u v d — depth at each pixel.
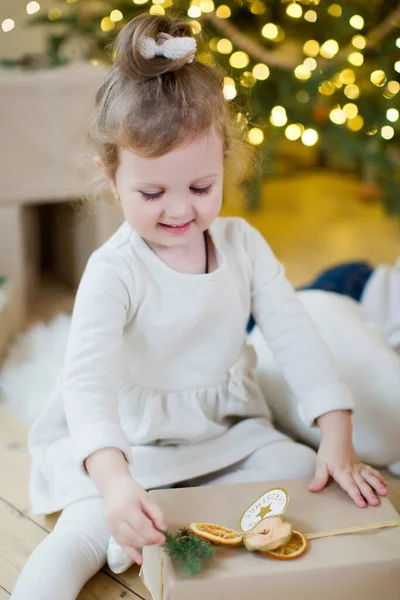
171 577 0.82
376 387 1.25
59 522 1.05
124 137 0.92
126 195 0.97
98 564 1.02
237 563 0.84
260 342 1.41
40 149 1.82
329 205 2.56
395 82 1.87
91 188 1.45
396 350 1.51
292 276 2.04
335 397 1.06
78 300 1.04
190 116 0.91
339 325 1.35
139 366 1.09
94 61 1.95
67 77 1.78
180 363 1.10
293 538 0.88
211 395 1.13
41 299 2.01
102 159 1.00
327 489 0.98
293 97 2.01
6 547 1.10
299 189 2.70
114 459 0.90
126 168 0.95
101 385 0.97
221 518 0.92
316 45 1.96
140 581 1.03
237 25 2.04
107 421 0.94
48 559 0.97
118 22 1.96
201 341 1.09
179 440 1.12
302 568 0.84
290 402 1.29
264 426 1.17
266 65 1.97
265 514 0.91
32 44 2.39
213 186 0.97
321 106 2.13
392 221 2.43
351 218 2.46
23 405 1.47
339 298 1.46
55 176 1.85
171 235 0.98
